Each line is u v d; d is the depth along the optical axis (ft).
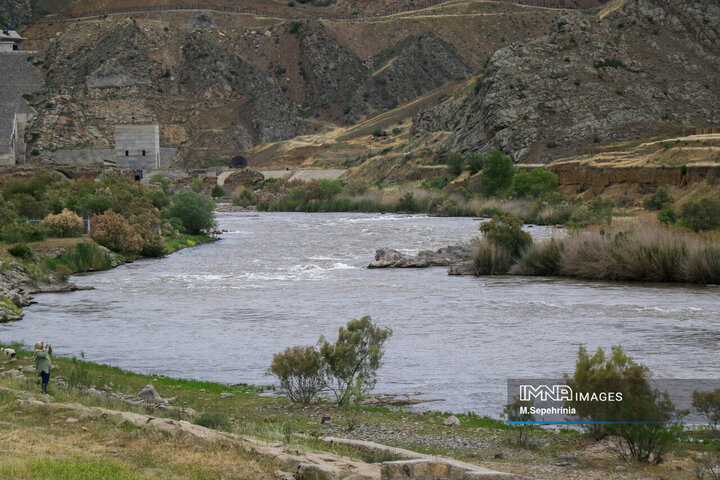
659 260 186.50
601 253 194.90
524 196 415.64
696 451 65.21
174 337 127.24
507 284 185.06
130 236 244.22
